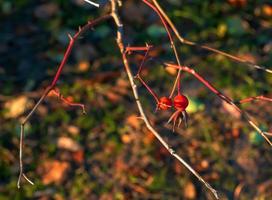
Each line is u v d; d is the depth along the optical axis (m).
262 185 4.11
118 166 4.16
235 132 4.35
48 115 4.43
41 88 4.64
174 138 4.31
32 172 4.11
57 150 4.24
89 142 4.28
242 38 5.03
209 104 4.50
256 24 5.16
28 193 4.00
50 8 5.28
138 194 4.03
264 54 4.90
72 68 4.82
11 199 3.96
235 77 4.70
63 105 4.49
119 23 2.54
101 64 4.83
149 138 4.28
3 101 4.54
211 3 5.29
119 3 2.64
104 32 5.07
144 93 4.58
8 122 4.38
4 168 4.13
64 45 5.01
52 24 5.18
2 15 5.28
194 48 4.93
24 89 4.64
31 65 4.87
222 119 4.42
